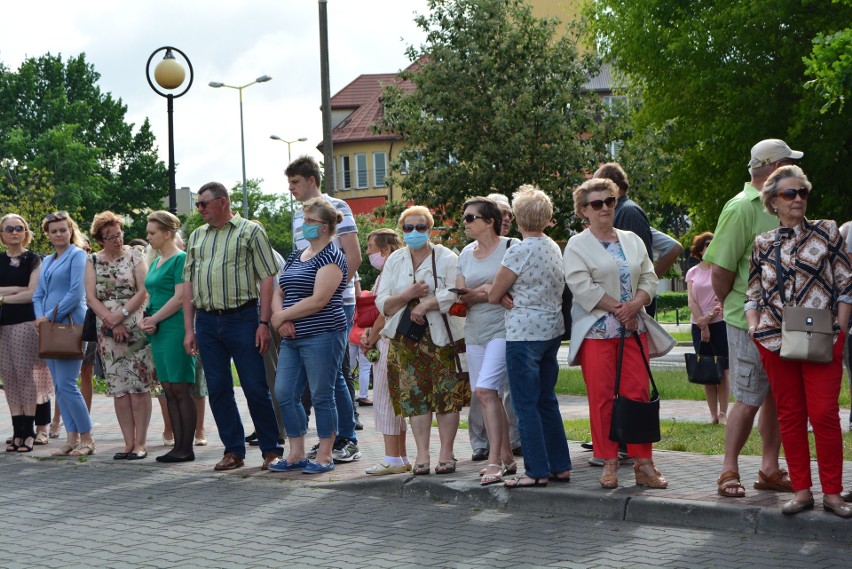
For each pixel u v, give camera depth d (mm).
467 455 9500
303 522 7070
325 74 21469
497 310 7820
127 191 74250
